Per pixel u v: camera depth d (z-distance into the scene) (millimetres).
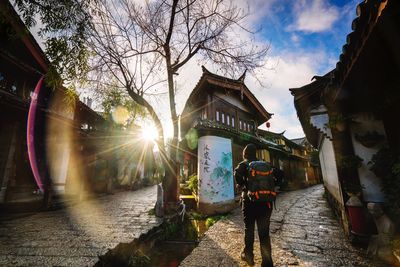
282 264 3539
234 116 13984
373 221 4266
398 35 2441
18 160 8836
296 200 11836
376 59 3025
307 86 5734
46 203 8227
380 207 4156
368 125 4742
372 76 3555
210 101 12273
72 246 4191
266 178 3484
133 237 4824
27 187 9188
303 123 7754
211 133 9570
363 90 4109
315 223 6465
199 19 7594
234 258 3836
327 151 7223
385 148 4320
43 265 3328
